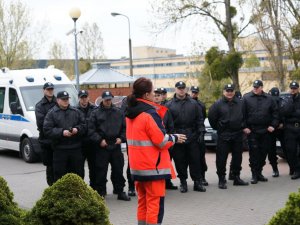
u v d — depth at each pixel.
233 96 10.44
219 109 10.41
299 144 11.43
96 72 33.81
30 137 14.80
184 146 10.10
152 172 5.93
